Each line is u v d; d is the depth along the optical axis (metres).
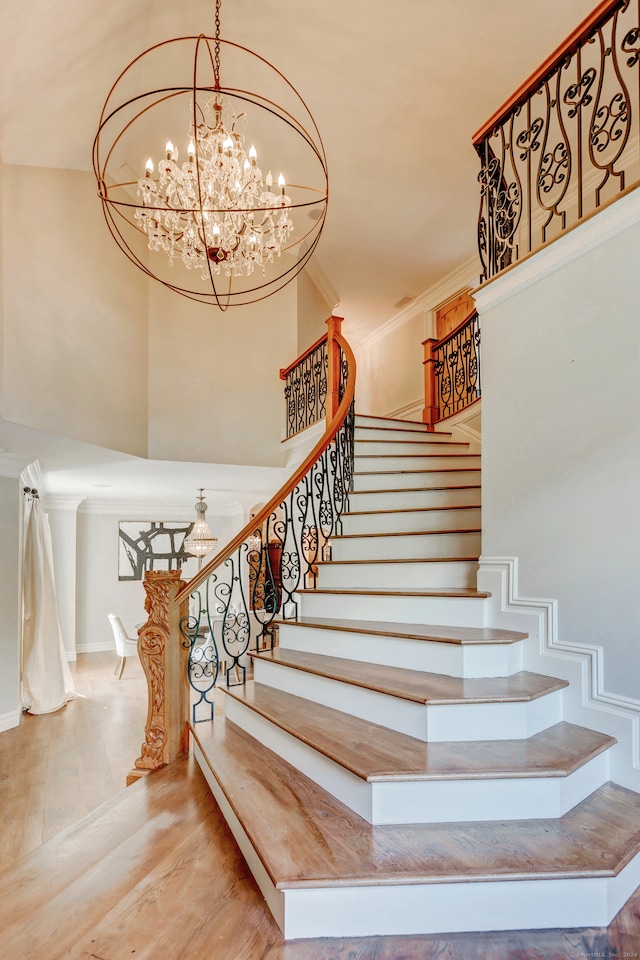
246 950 1.36
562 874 1.38
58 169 4.37
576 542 2.08
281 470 6.29
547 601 2.17
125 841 1.90
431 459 4.24
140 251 5.54
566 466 2.14
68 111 3.79
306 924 1.40
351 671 2.28
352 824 1.63
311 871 1.40
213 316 6.07
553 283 2.24
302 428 5.77
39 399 4.04
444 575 2.80
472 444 4.86
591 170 4.31
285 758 2.16
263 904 1.55
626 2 1.86
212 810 2.10
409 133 4.45
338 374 4.68
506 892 1.41
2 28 2.80
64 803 3.34
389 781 1.61
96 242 4.83
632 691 1.85
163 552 9.37
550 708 2.02
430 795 1.64
